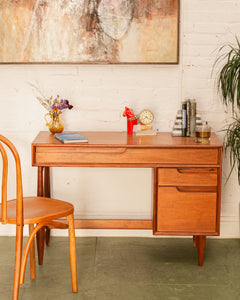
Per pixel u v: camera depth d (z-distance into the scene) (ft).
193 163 8.04
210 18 9.14
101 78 9.37
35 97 9.43
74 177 9.82
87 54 9.12
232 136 8.75
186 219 8.21
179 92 9.40
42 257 8.40
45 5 8.94
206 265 8.45
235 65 8.18
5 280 7.72
